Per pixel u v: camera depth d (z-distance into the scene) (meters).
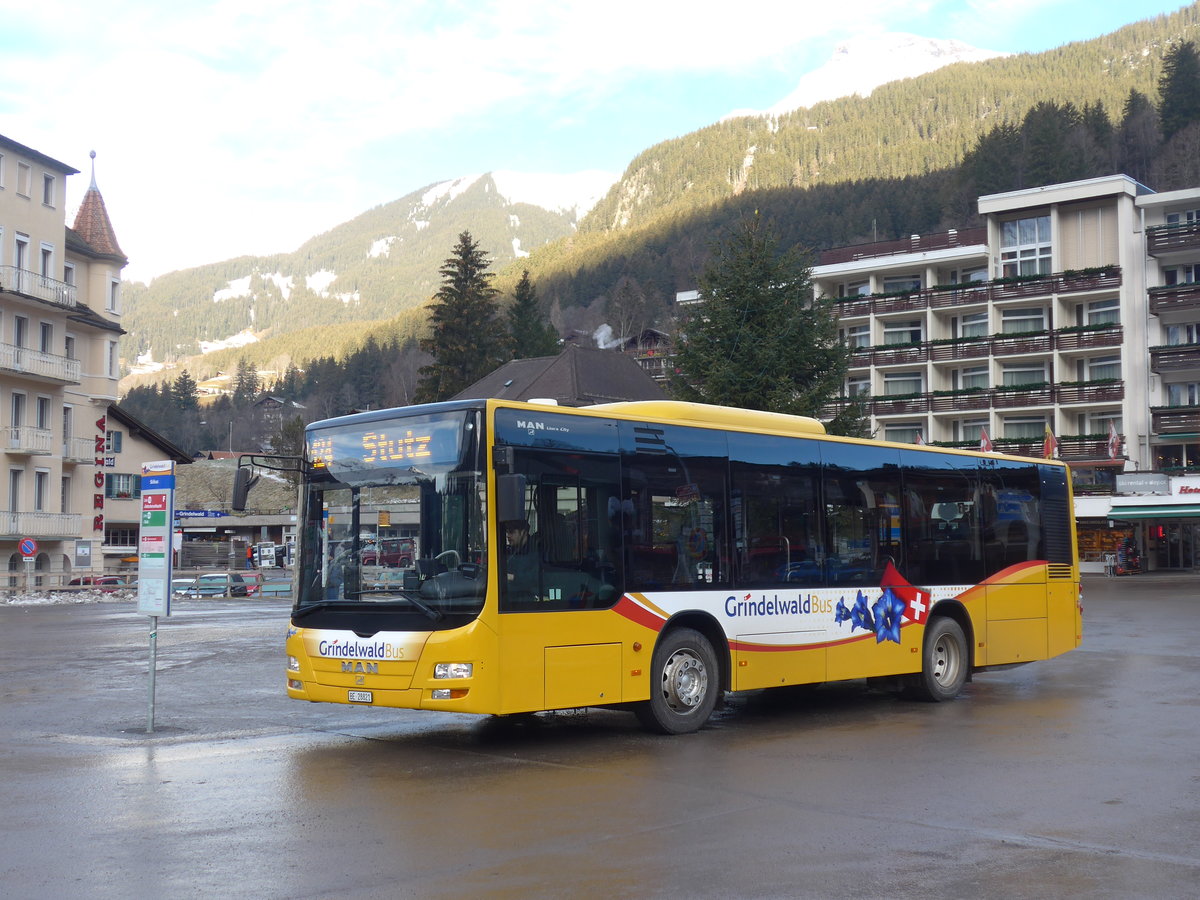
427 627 10.34
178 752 10.80
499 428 10.57
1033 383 64.06
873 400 68.19
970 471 15.57
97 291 62.47
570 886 6.25
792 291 36.12
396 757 10.51
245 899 6.06
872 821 7.79
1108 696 14.59
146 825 7.75
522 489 10.05
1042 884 6.30
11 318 53.84
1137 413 61.47
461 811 8.14
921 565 14.65
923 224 142.00
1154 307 60.00
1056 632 16.64
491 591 10.23
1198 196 60.81
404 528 10.74
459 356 70.88
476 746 11.14
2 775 9.60
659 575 11.69
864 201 161.25
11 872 6.59
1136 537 62.88
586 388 54.66
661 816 7.96
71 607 38.66
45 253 56.91
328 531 11.26
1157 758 10.12
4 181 53.75
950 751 10.63
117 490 66.81
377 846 7.14
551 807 8.27
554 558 10.80
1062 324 64.88
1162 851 7.00
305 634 11.12
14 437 54.03
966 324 68.12
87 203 64.00
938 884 6.30
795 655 12.91
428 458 10.72
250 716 13.30
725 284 36.22
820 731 12.08
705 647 12.10
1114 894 6.11
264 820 7.88
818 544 13.40
